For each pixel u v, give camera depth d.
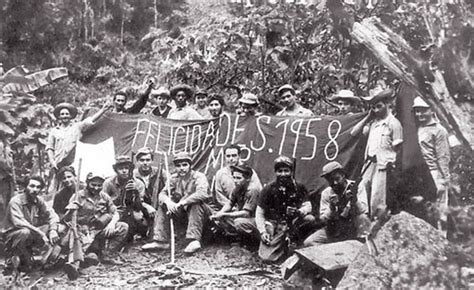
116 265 6.92
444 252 5.13
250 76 9.10
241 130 7.54
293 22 8.75
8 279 6.65
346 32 6.38
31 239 6.87
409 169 6.70
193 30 9.76
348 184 6.79
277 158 7.12
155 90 8.76
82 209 7.09
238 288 6.25
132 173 7.45
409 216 5.91
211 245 7.18
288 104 7.86
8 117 7.99
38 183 6.94
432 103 5.18
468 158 5.34
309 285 6.25
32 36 10.07
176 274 6.55
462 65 5.00
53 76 8.77
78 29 10.79
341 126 7.19
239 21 9.12
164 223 7.20
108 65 11.04
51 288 6.46
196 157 7.61
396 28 5.81
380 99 6.99
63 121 8.30
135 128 7.89
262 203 6.95
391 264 5.62
